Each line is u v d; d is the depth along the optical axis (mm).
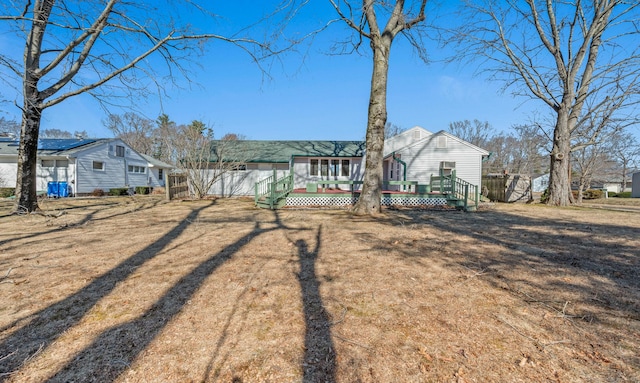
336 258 4281
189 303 2779
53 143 19156
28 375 1789
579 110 13719
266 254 4469
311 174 18531
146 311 2617
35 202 8719
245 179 18469
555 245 5195
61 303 2764
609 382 1740
